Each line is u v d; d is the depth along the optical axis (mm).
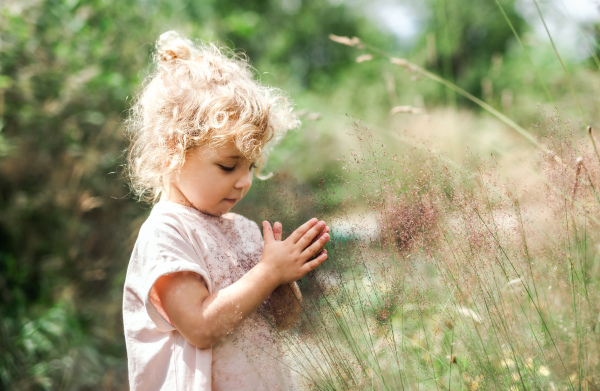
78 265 3393
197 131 1191
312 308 1109
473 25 14500
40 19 3697
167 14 4801
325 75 15195
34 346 2840
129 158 1538
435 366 1080
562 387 1029
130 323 1222
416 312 1095
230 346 1148
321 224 1176
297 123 1585
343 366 1056
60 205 3391
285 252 1147
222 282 1191
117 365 3041
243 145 1169
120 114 3762
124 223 3639
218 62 1384
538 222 1162
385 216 1132
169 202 1276
